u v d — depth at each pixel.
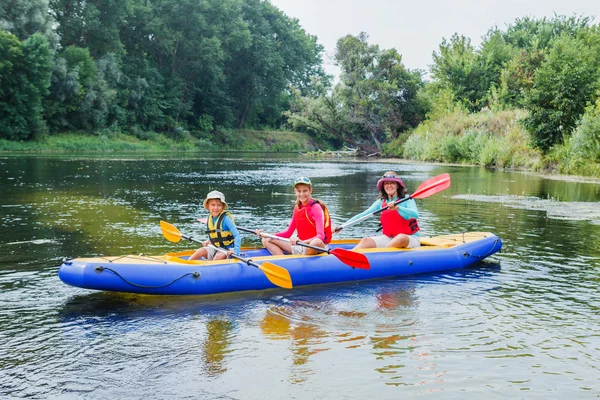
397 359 3.81
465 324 4.52
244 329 4.40
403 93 40.28
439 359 3.82
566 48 22.05
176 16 50.09
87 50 41.47
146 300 5.14
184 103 53.59
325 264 5.84
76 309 4.85
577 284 5.75
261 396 3.29
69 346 4.02
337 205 11.77
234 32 52.66
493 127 28.47
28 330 4.33
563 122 21.33
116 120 46.03
